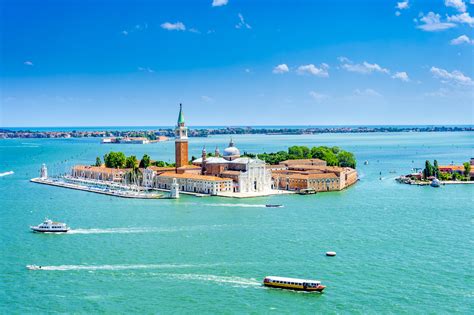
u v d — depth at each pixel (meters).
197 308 167.25
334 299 173.38
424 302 170.50
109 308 167.38
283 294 177.75
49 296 177.00
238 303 170.88
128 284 187.12
